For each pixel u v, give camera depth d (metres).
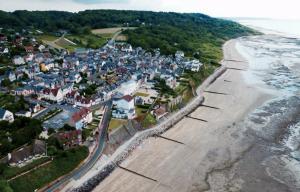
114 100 159.38
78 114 133.88
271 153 130.88
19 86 180.00
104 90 177.25
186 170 116.25
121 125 138.25
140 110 159.25
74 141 119.00
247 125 158.50
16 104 145.00
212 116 169.50
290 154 130.38
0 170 96.56
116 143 128.50
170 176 112.06
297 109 181.12
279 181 111.38
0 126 124.50
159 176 111.69
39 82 186.38
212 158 125.56
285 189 106.94
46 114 145.00
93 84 191.62
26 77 199.38
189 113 172.62
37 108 149.62
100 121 142.38
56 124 134.12
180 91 196.12
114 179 108.44
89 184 103.31
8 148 108.00
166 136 143.25
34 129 119.56
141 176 111.06
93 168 110.88
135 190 103.25
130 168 115.38
